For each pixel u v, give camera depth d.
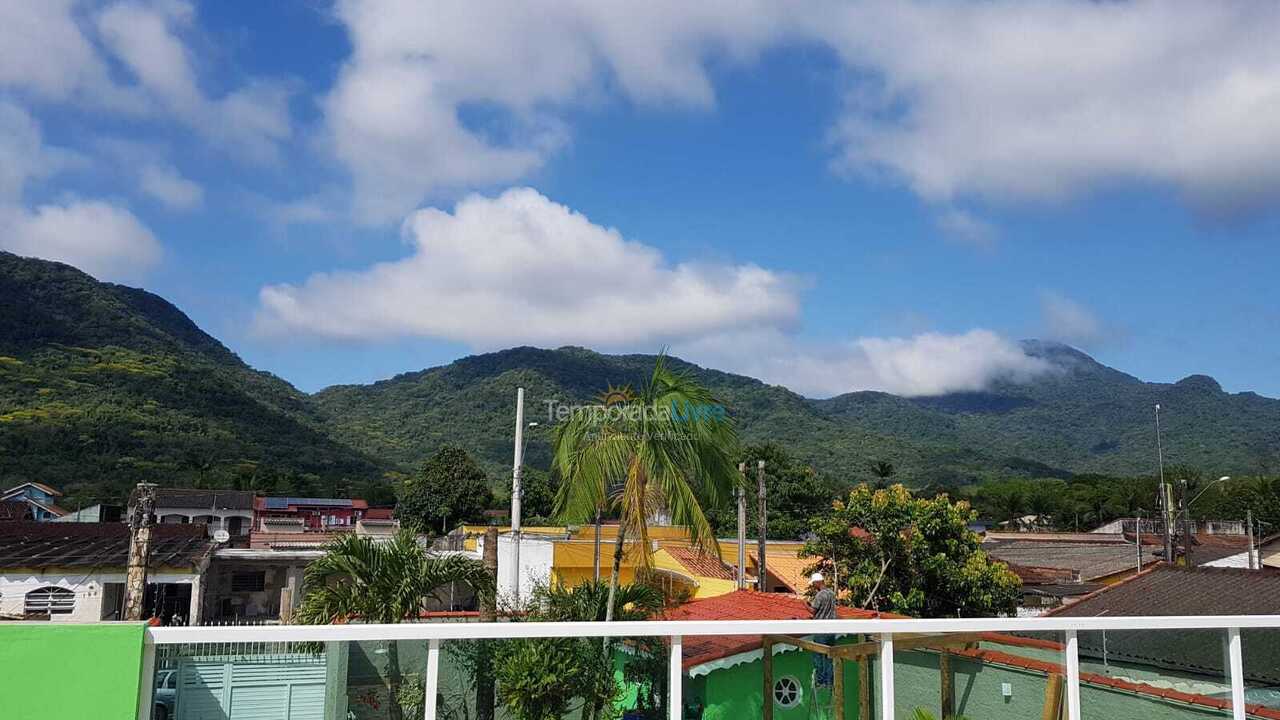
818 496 51.72
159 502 60.03
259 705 3.84
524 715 4.23
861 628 4.53
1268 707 5.63
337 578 10.04
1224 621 4.94
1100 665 5.07
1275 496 59.22
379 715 3.98
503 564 29.70
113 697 3.38
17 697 3.30
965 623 4.65
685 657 4.54
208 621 27.70
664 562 26.94
